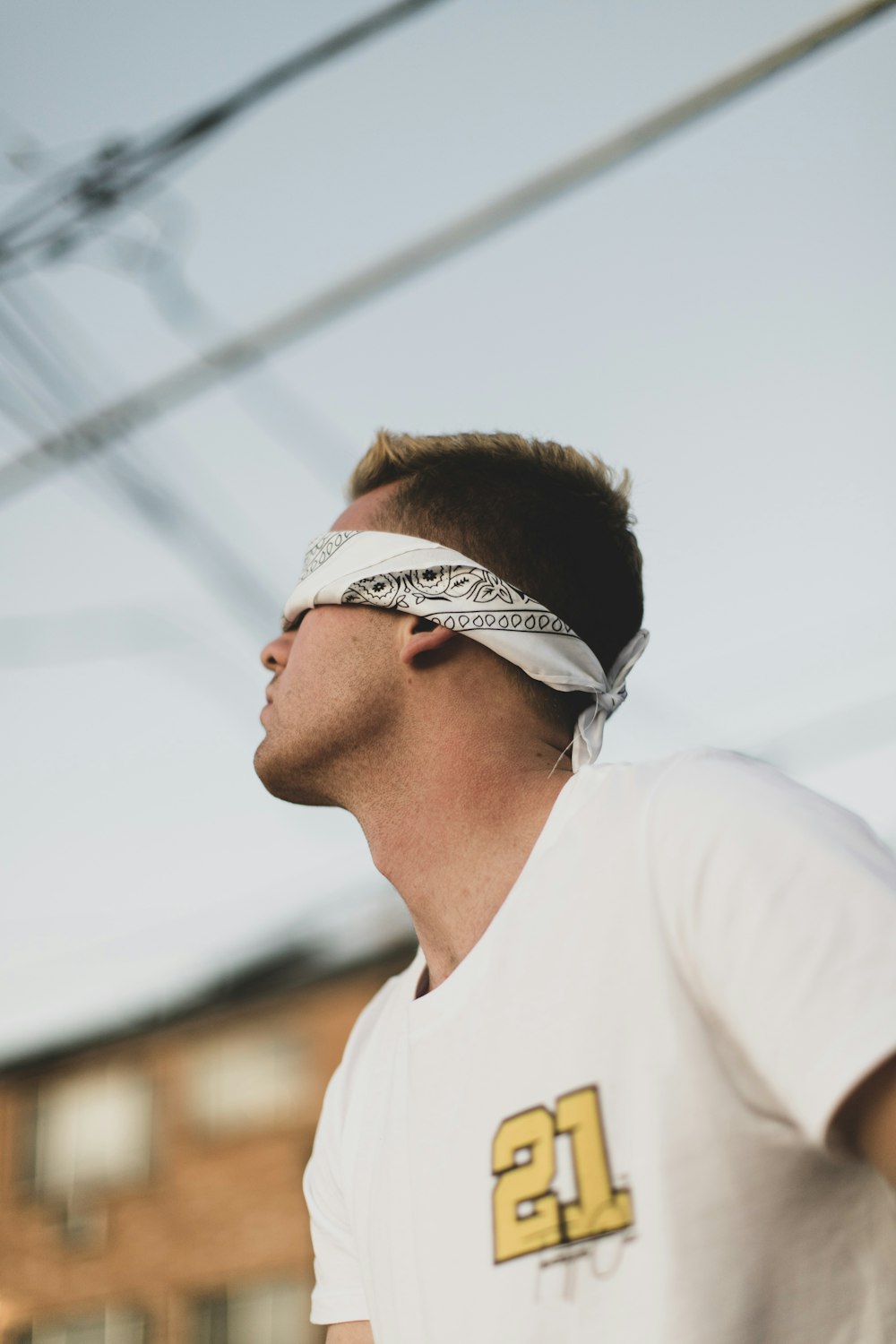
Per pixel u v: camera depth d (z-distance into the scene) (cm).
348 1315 162
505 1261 111
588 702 158
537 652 152
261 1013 1370
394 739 152
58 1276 1385
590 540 168
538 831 141
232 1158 1368
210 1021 1392
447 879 144
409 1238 122
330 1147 161
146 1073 1437
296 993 1317
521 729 150
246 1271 1330
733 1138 104
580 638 160
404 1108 132
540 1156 113
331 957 1272
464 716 150
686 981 109
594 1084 111
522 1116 115
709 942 105
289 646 171
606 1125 109
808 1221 104
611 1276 104
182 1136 1396
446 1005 129
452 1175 119
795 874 102
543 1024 118
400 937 1130
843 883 100
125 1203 1388
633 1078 109
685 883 110
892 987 92
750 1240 102
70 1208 1404
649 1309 101
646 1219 104
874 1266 104
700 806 115
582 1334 104
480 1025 124
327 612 160
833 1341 101
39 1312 1371
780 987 97
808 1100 92
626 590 172
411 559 156
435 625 155
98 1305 1359
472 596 153
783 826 107
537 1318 107
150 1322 1332
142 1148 1406
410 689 152
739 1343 99
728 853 108
